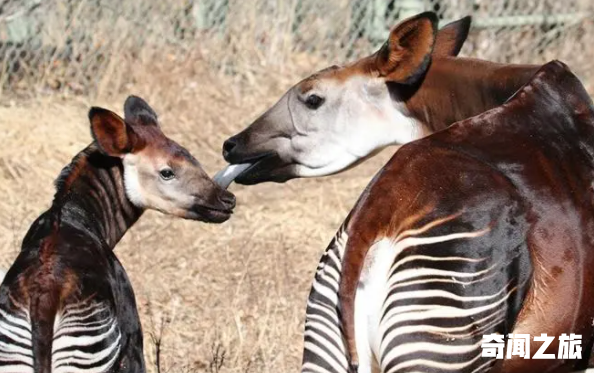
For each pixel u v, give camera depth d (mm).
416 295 6422
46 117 16734
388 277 6527
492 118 7242
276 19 18984
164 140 8969
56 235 7719
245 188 15773
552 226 6730
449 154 6855
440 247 6453
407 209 6566
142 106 9125
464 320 6391
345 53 19281
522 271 6562
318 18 19375
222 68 18469
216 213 9023
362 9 19344
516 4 19953
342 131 9016
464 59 8406
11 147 15844
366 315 6598
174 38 18672
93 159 8641
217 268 13141
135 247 13570
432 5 19609
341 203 15281
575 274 6730
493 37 19734
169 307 12117
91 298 7496
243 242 13898
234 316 11523
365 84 8906
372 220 6555
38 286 7344
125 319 7938
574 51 19922
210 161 16312
